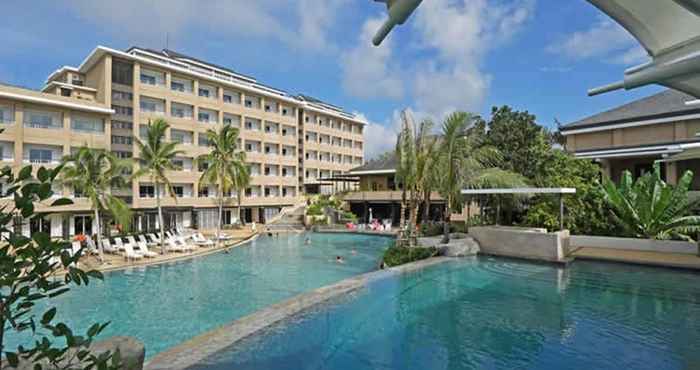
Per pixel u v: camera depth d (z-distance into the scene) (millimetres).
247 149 42188
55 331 1613
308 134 51125
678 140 18562
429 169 15492
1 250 1460
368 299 8930
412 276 11609
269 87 48625
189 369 5301
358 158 59406
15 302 1595
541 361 6137
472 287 10781
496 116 24906
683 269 11891
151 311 11062
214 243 25109
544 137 21812
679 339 6875
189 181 35625
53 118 26562
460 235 17812
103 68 31016
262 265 18203
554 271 12633
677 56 1399
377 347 6855
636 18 1490
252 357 5777
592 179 18156
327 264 18453
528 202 19797
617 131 21062
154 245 22844
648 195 14875
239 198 36969
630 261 12914
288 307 8016
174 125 34906
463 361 6227
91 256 18828
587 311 8602
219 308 11398
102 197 19391
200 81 37719
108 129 28969
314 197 46188
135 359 3674
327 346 6617
